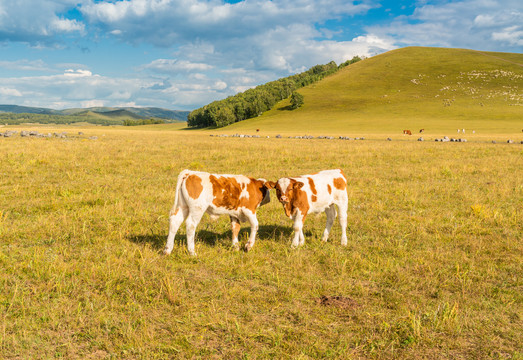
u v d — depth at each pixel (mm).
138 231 7941
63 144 26406
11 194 10852
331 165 18609
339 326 4336
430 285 5418
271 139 43344
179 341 3977
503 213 9375
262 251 6852
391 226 8422
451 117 97312
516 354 3791
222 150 25062
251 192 6840
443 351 3922
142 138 39625
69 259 6180
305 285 5375
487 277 5688
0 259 5941
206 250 6785
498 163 18938
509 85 131500
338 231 8297
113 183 13078
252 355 3783
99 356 3740
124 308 4629
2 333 3951
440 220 8922
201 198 6480
